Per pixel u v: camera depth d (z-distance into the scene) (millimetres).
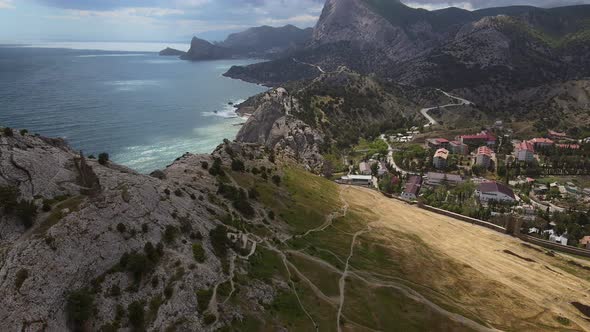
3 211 61281
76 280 58094
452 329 86750
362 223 143875
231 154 159125
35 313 51344
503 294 110000
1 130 76438
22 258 55500
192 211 91312
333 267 100188
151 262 67438
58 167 74875
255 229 107250
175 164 136125
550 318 101500
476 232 159500
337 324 77438
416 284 103938
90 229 63938
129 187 77125
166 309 62031
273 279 84625
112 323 57094
